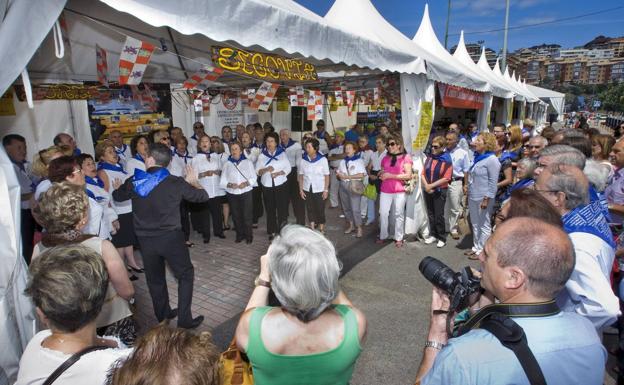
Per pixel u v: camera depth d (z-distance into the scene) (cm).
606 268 180
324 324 134
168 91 732
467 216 720
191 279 349
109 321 227
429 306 397
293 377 132
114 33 443
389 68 452
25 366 128
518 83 2212
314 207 597
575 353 104
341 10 600
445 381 107
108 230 407
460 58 1340
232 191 578
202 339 105
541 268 108
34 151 543
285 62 355
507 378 100
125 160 597
